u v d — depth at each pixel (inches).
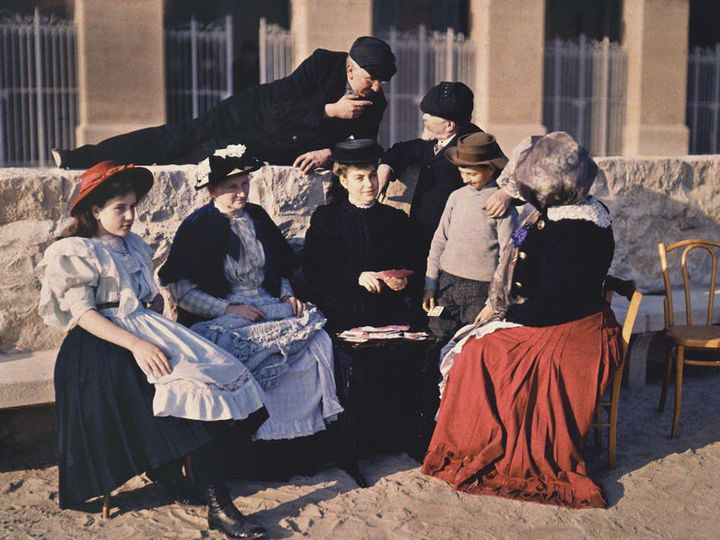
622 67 647.1
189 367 154.2
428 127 213.2
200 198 205.6
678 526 156.7
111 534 154.4
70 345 156.7
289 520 159.2
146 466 154.4
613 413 179.5
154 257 202.4
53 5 589.3
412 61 589.9
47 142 550.6
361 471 180.5
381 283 191.3
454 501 166.2
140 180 163.0
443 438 176.2
